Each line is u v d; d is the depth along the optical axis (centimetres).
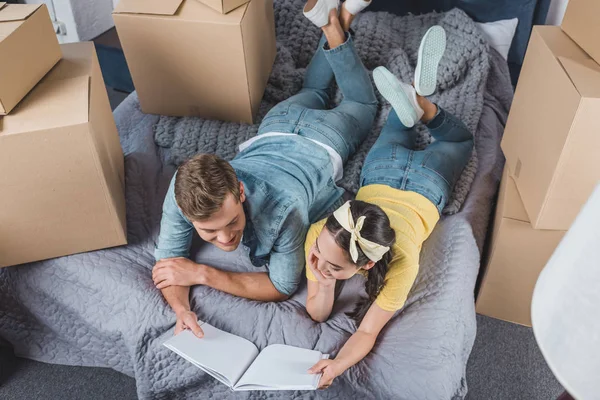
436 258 139
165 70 162
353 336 118
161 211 151
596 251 55
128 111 178
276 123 154
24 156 117
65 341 147
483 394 144
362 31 192
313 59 174
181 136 167
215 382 126
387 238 108
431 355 117
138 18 151
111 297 132
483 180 160
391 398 114
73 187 125
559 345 61
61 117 118
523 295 151
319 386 111
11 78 119
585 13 122
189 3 156
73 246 136
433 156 148
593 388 57
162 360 126
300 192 129
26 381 146
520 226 137
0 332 147
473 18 204
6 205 123
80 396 143
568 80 114
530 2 195
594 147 113
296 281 129
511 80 215
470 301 134
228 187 109
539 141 129
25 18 123
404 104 142
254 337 124
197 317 126
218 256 141
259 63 171
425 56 139
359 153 164
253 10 160
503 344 154
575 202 123
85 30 227
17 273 138
